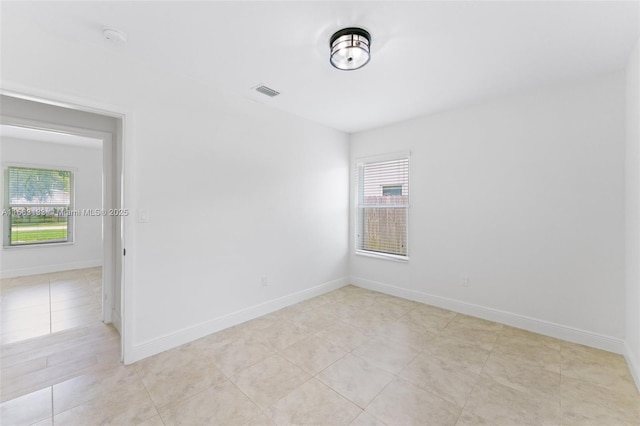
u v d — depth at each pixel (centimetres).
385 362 225
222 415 168
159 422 163
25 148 496
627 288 227
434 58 220
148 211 233
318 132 391
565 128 261
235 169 294
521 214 286
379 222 418
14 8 165
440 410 172
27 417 166
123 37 191
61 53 191
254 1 159
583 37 191
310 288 383
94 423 162
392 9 165
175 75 247
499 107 298
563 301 263
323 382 200
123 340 222
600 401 179
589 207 250
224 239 286
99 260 579
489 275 308
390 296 391
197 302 265
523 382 199
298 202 364
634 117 207
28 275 500
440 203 345
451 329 285
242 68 238
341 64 208
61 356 236
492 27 181
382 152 403
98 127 301
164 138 241
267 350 244
